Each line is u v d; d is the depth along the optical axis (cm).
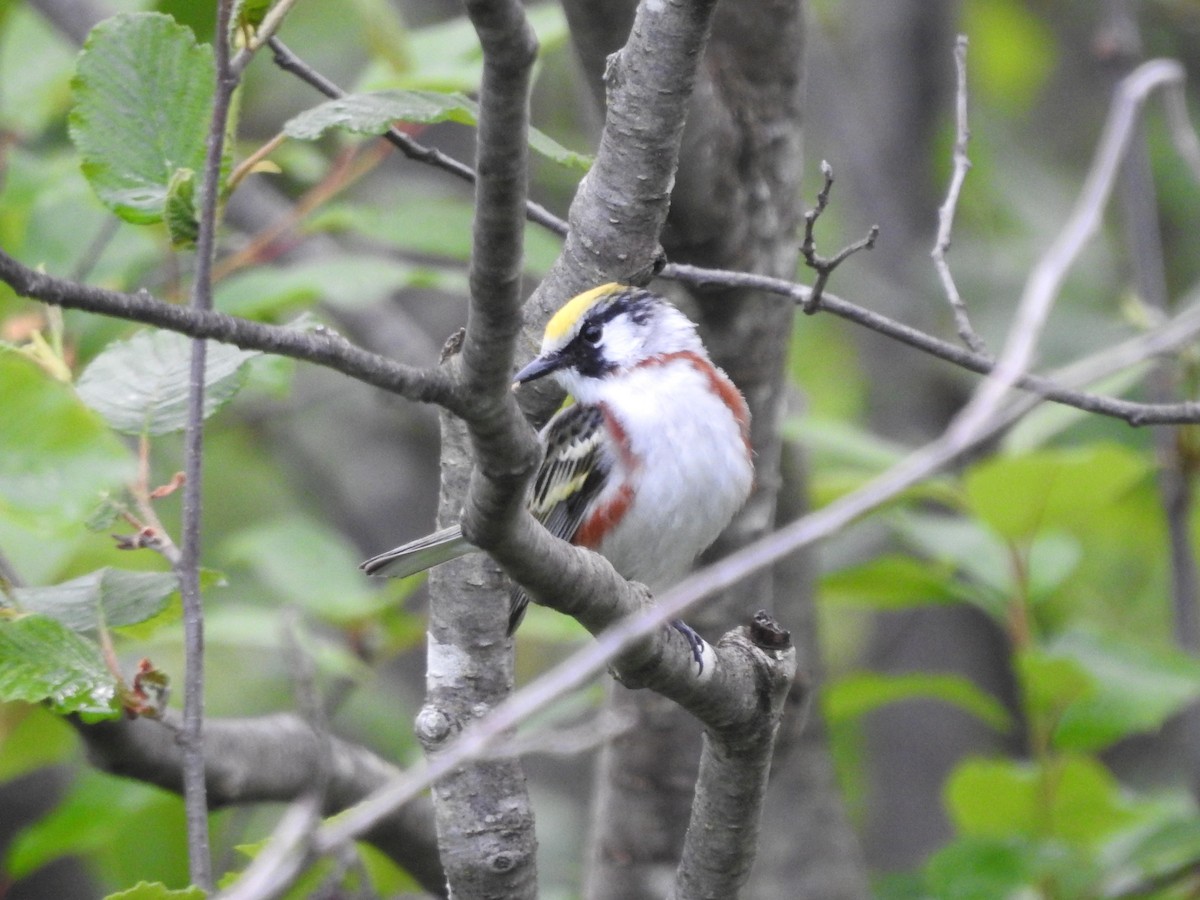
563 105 1770
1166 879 1055
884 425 1622
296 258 1371
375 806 523
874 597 1164
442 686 750
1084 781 1088
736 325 933
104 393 725
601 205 753
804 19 887
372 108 687
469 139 1705
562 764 1725
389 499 1764
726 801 686
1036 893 1068
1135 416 773
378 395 1553
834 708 1206
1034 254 1834
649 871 1005
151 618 719
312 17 1795
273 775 940
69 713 716
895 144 1717
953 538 1148
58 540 883
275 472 1811
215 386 727
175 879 1170
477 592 747
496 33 458
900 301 1652
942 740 1642
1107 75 1584
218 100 620
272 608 1365
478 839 731
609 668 642
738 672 656
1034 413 1151
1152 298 1216
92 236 1098
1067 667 1034
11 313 1027
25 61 1198
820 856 1139
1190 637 1155
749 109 870
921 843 1619
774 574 1103
